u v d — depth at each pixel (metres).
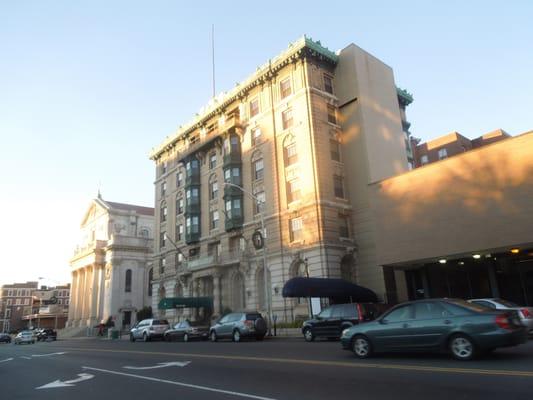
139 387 9.77
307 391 8.15
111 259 68.75
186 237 45.88
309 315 30.72
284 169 35.97
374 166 35.44
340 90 38.06
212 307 39.50
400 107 46.72
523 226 22.00
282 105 37.28
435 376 8.70
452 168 25.19
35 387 10.87
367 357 12.07
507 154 23.06
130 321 67.75
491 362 9.85
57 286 135.50
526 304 24.97
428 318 11.09
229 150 41.44
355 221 34.97
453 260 28.09
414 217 26.50
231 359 14.16
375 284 32.81
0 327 130.50
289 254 34.00
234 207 39.66
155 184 55.91
